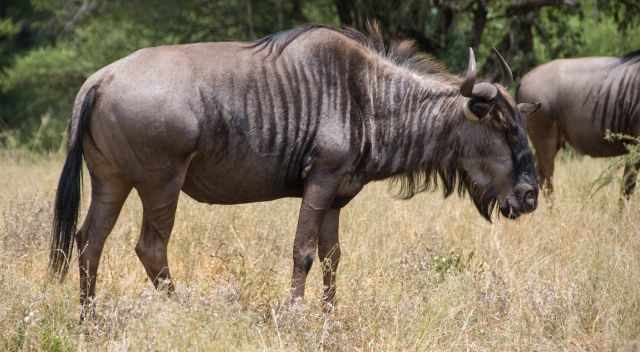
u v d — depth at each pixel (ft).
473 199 72.59
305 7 225.76
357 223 93.91
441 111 69.82
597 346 62.59
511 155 70.49
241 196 68.18
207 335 56.44
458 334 62.28
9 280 62.64
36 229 82.79
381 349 59.77
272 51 67.15
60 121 255.29
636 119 112.47
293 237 88.43
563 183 126.11
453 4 190.08
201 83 64.23
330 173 67.36
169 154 63.52
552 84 117.50
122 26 246.68
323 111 67.00
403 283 72.23
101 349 57.62
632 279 69.72
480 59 214.69
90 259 65.21
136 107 62.49
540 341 62.28
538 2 185.57
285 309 63.57
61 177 64.34
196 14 221.66
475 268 77.20
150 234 65.67
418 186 73.05
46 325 58.44
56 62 274.16
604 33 250.37
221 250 83.97
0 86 303.89
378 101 68.80
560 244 86.48
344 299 70.44
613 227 89.15
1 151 178.09
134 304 61.98
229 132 65.05
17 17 336.70
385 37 191.42
